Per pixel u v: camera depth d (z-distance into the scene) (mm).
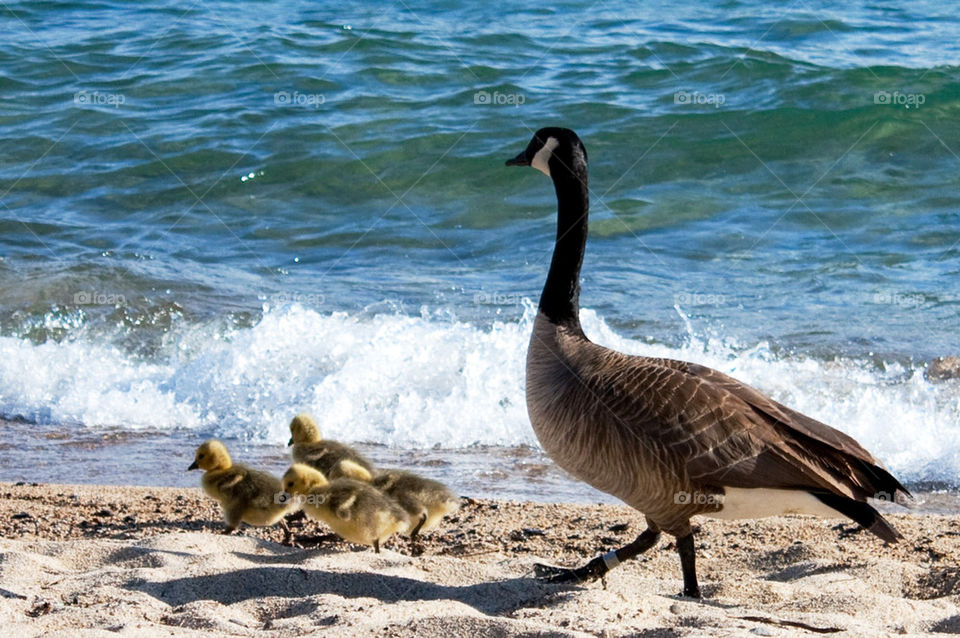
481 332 14734
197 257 18188
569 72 24078
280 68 24719
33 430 12969
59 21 28438
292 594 6867
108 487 10641
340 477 8555
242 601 6648
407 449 12344
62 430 12977
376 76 24281
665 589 7500
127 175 20984
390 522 7957
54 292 16484
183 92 24000
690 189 20000
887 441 12102
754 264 17328
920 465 11602
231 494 8602
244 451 12258
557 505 10148
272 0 29141
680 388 6973
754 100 22594
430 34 26094
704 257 17656
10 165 21281
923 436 12133
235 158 21312
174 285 16828
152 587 6875
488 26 26719
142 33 27141
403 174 20734
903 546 8758
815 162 20672
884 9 27578
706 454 6750
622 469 6957
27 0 29188
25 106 23469
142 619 6211
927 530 9281
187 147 21750
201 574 7055
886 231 18312
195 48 25938
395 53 25281
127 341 15227
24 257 17781
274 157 21281
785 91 22781
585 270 17188
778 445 6797
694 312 15438
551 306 7777
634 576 7848
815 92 22672
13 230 18875
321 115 22656
